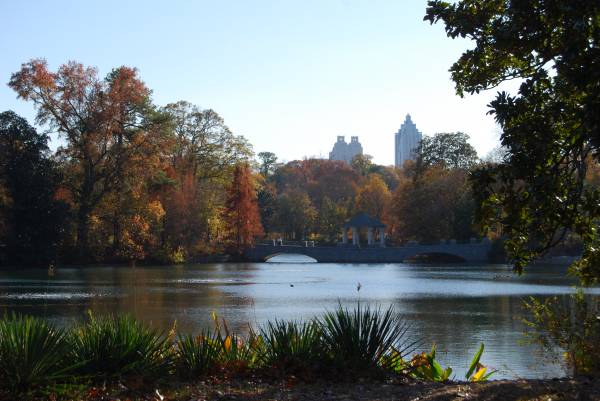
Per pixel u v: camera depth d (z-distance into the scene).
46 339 10.75
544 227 13.02
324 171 156.00
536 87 13.08
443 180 97.81
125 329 11.72
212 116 95.88
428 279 63.69
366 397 10.46
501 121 12.95
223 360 12.30
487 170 13.13
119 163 73.81
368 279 63.72
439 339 27.05
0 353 10.38
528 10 12.56
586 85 11.67
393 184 172.12
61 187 77.12
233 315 34.44
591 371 14.02
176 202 88.69
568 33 12.20
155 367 11.48
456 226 97.62
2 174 72.12
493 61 14.44
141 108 75.25
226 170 97.88
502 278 64.62
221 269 80.19
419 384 11.74
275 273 73.25
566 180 13.29
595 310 16.06
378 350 12.63
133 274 67.62
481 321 32.81
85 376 10.66
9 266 74.25
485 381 12.30
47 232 74.56
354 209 129.38
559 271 74.75
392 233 123.38
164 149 76.06
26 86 68.69
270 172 177.88
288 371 11.92
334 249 101.06
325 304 40.28
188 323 30.98
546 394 10.74
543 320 16.81
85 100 71.81
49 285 52.72
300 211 132.75
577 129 12.40
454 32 13.85
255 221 100.00
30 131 76.25
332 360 12.16
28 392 10.02
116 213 80.00
